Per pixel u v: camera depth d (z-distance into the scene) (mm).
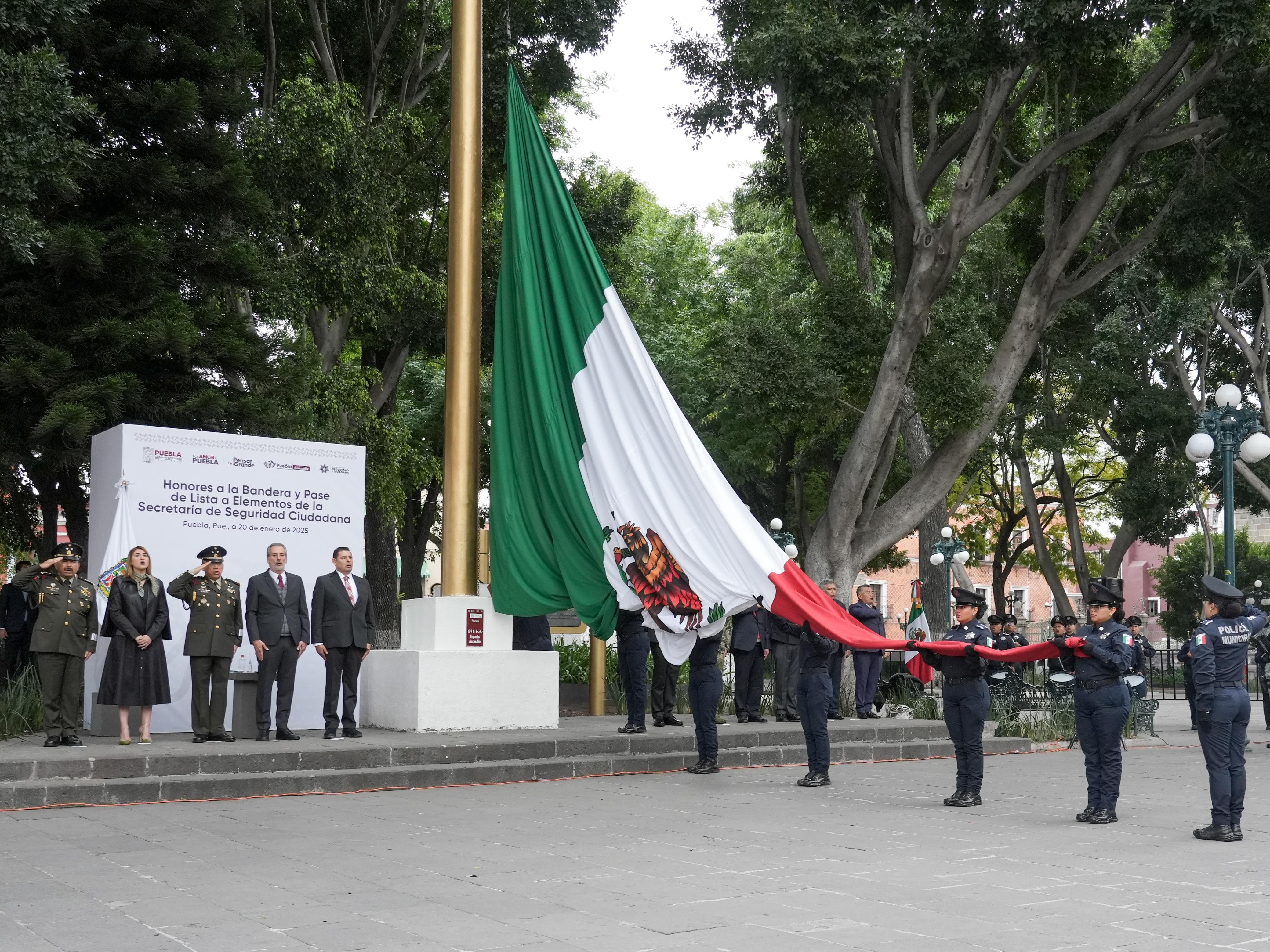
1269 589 44562
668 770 13242
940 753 15719
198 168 18250
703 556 13039
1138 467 33500
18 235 14617
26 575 11836
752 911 6215
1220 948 5453
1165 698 34062
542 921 5969
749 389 20375
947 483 21250
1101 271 21344
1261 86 18328
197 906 6289
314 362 19953
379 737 13023
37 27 14742
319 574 13828
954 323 21109
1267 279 30109
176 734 13164
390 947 5438
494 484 14727
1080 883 7020
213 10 18219
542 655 14359
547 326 14820
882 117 21156
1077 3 16438
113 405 15992
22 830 8867
